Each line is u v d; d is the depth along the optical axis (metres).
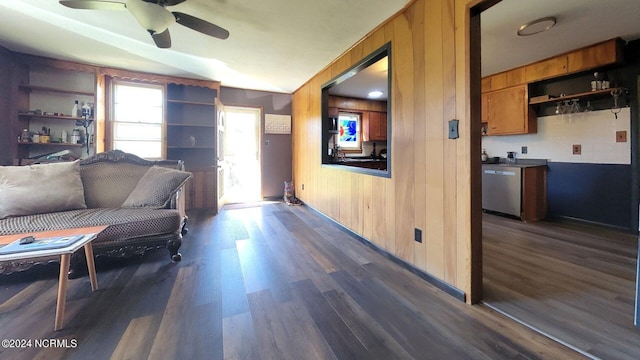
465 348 1.34
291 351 1.33
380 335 1.45
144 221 2.34
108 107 4.09
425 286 2.00
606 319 1.56
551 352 1.31
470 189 1.72
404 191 2.31
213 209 4.73
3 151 3.24
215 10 2.29
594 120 3.38
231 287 1.98
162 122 4.39
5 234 1.95
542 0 2.15
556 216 3.81
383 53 2.60
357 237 3.08
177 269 2.29
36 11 2.40
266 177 5.43
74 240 1.66
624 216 3.20
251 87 5.05
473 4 1.65
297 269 2.29
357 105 5.88
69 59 3.61
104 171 2.90
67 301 1.79
